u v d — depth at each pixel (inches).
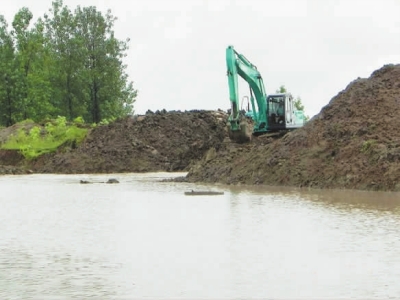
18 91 3759.8
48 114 3833.7
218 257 714.2
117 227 951.6
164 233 885.2
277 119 2345.0
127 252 751.7
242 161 1776.6
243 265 671.8
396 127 1528.1
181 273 642.8
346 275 622.5
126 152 2541.8
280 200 1255.5
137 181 1921.8
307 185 1508.4
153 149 2568.9
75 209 1189.1
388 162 1411.2
